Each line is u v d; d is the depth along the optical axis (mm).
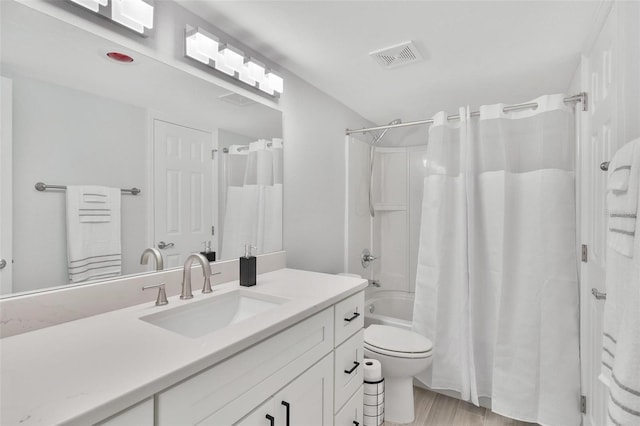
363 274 3047
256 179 1815
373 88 2359
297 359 1121
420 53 1855
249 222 1763
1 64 949
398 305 3402
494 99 2562
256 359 948
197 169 1505
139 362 744
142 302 1236
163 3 1372
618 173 935
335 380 1359
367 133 3119
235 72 1670
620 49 1163
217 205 1595
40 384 650
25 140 990
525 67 2004
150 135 1319
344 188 2725
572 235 1795
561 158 1807
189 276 1287
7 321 928
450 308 2100
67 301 1045
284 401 1057
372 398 1817
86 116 1131
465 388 1985
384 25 1583
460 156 2066
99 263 1153
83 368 718
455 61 1945
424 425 1896
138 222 1275
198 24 1517
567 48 1760
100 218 1160
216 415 824
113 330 947
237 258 1678
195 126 1497
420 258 2197
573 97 1784
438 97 2537
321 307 1228
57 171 1059
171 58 1399
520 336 1865
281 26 1601
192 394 765
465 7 1438
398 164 3467
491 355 1996
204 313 1283
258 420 952
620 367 785
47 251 1031
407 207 3428
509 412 1854
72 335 911
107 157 1185
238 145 1710
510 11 1456
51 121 1045
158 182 1347
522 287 1885
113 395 611
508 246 1934
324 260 2424
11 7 965
